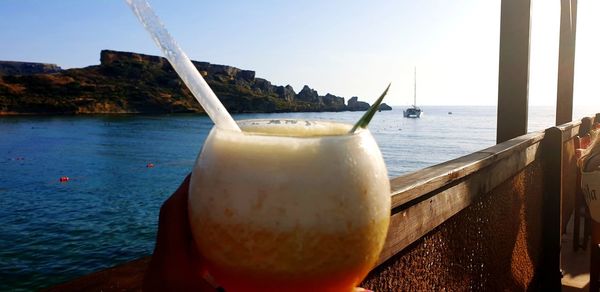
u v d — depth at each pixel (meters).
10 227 24.97
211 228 0.64
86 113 112.69
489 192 2.98
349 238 0.62
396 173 42.50
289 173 0.61
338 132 0.80
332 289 0.64
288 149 0.62
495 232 3.12
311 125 0.82
